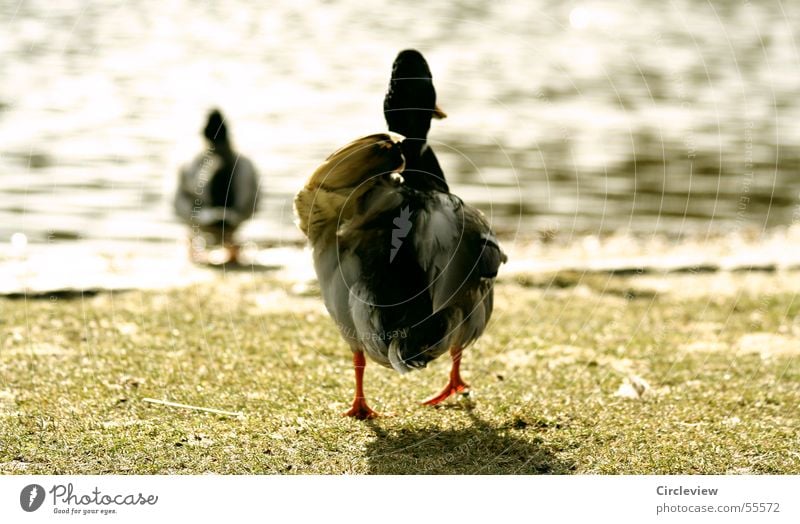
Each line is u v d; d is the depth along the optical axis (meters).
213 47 23.09
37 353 7.20
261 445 5.67
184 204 11.47
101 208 12.63
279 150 15.55
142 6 27.02
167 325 8.02
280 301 8.92
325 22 26.06
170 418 6.03
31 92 18.75
